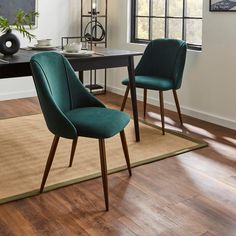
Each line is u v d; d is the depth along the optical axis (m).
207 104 4.04
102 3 5.33
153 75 3.87
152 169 2.84
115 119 2.40
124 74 5.08
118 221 2.15
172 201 2.37
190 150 3.21
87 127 2.26
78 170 2.78
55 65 2.49
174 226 2.10
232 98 3.77
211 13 3.83
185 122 4.02
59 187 2.53
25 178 2.65
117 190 2.51
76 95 2.64
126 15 4.93
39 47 3.43
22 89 4.98
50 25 5.03
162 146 3.28
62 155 3.04
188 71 4.20
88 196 2.43
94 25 5.34
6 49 3.04
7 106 4.55
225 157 3.08
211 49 3.90
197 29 4.16
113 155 3.06
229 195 2.45
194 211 2.26
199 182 2.63
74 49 3.15
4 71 2.70
